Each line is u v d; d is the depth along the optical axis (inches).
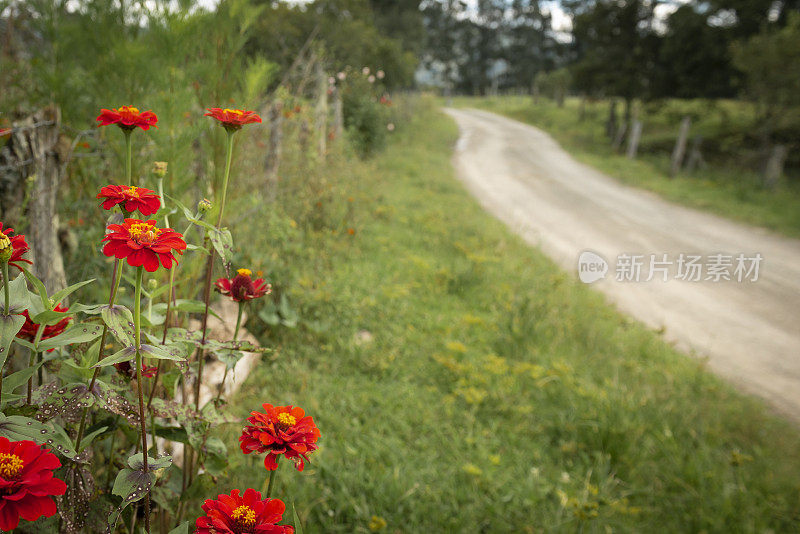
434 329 208.8
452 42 2628.0
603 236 401.1
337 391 156.0
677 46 952.3
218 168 98.2
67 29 97.5
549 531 115.0
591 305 257.8
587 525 115.6
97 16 95.8
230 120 57.9
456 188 539.8
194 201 105.7
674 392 180.1
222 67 103.7
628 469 139.6
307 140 301.9
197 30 94.7
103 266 106.7
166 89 90.0
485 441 144.4
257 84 100.3
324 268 232.8
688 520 125.0
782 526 126.6
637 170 750.5
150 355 46.8
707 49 920.9
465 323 216.7
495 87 2645.2
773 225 441.7
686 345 233.5
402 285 241.8
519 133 1263.5
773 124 698.8
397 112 980.6
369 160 566.3
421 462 133.0
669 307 274.4
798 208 503.2
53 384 50.1
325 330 183.6
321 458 124.4
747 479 137.9
